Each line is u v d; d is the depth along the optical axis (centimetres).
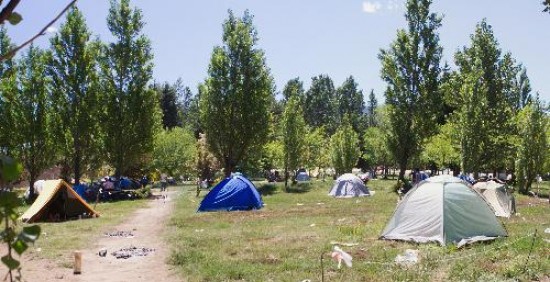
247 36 4941
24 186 5266
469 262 1265
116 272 1283
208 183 6050
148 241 1778
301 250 1493
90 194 4128
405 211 1733
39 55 4312
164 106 10619
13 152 4166
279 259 1362
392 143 4784
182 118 11025
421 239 1628
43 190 2669
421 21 4672
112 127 4647
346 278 1145
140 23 4728
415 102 4688
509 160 5216
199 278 1180
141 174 5950
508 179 5872
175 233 1936
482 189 2530
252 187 3064
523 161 4241
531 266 1177
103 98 4644
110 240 1806
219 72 4912
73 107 4394
